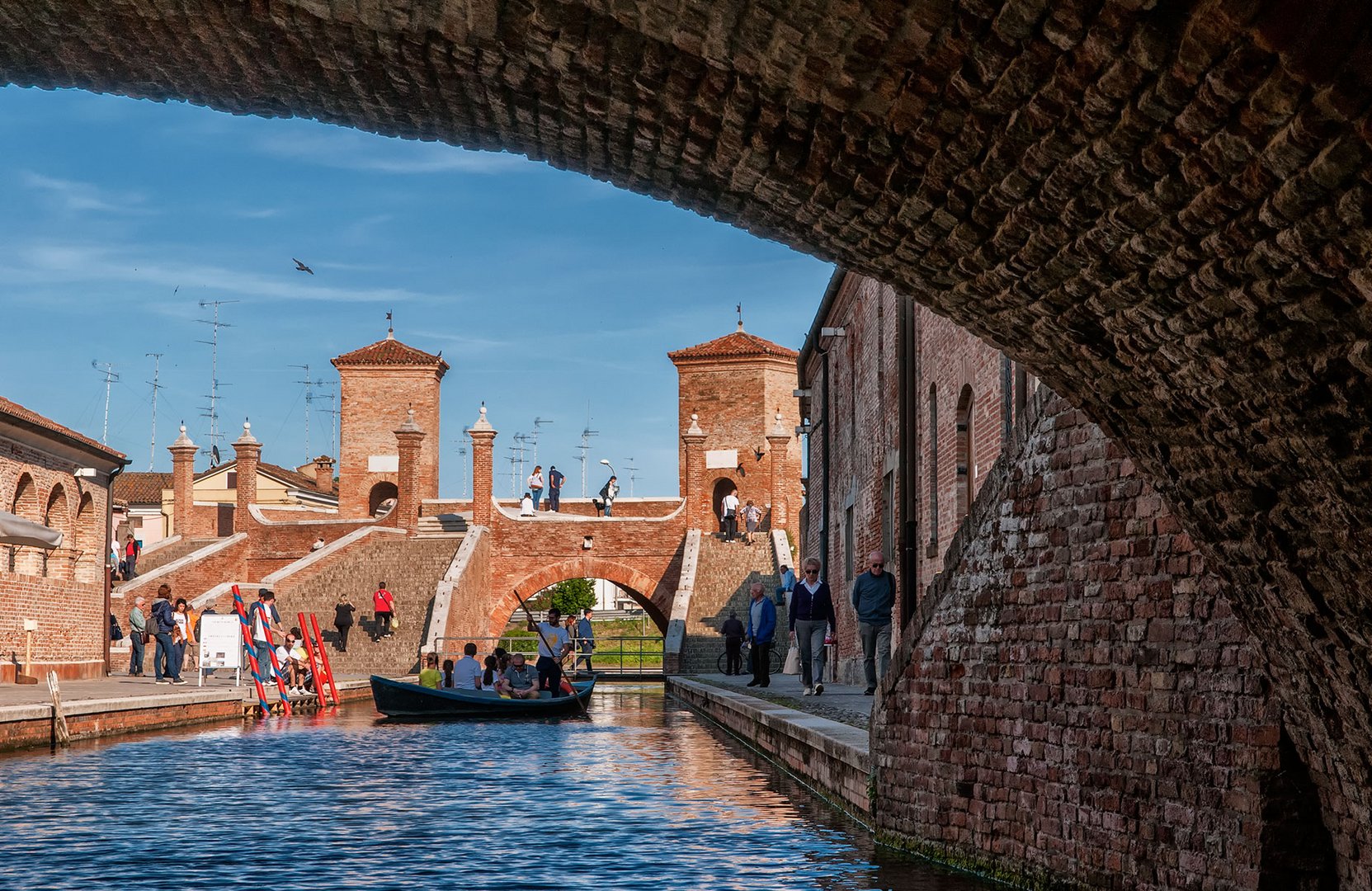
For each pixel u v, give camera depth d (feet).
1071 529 35.99
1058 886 36.24
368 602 195.11
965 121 22.25
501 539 217.56
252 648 113.39
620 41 23.52
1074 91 20.06
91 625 136.98
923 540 83.97
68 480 132.46
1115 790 34.04
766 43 21.94
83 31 27.89
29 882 41.32
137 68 29.48
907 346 87.35
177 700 97.60
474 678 118.83
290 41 26.89
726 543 212.23
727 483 258.78
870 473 106.32
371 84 28.27
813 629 91.09
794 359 258.16
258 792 61.31
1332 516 23.52
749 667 172.55
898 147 23.97
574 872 42.34
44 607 125.59
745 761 74.02
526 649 196.95
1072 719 35.81
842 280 117.70
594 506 238.89
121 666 150.00
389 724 102.94
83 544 138.72
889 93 22.34
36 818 53.26
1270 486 24.91
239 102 30.73
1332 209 18.34
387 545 204.03
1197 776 31.14
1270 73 17.20
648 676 194.59
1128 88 19.27
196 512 226.58
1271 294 20.77
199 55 28.35
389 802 58.13
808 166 25.98
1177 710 31.83
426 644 178.29
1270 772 29.07
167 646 126.21
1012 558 38.75
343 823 52.39
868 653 79.30
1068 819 35.94
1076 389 29.48
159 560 211.00
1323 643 26.02
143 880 41.55
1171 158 20.02
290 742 86.43
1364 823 27.25
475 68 26.25
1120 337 25.59
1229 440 25.08
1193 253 21.53
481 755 78.38
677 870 42.29
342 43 26.43
